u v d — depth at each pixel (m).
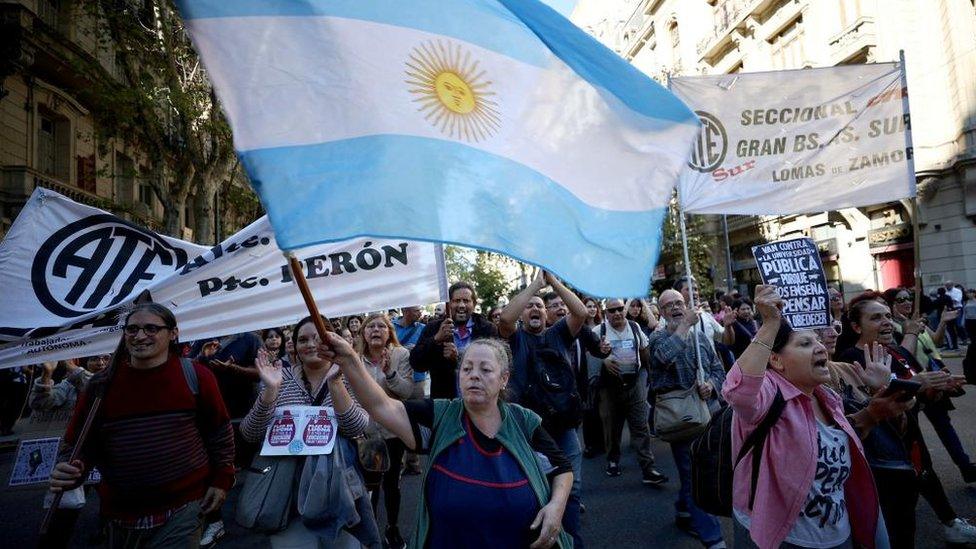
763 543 2.33
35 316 3.51
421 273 3.86
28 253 3.59
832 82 5.41
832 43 20.02
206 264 3.61
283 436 2.95
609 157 2.38
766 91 5.43
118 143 19.58
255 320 3.62
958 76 16.98
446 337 4.38
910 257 18.92
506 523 2.01
